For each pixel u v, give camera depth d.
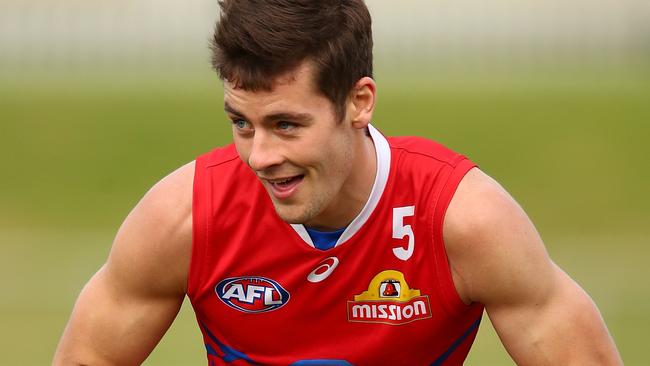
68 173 86.31
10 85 124.50
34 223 67.19
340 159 11.76
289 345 13.07
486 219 12.30
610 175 84.12
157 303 13.12
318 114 11.40
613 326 36.09
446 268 12.56
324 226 12.57
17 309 39.62
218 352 13.47
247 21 11.12
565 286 12.68
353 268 12.67
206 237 12.66
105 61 162.12
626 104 105.69
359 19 11.70
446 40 186.00
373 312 12.82
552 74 145.50
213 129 101.06
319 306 12.83
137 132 98.00
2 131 95.44
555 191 80.31
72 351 13.17
